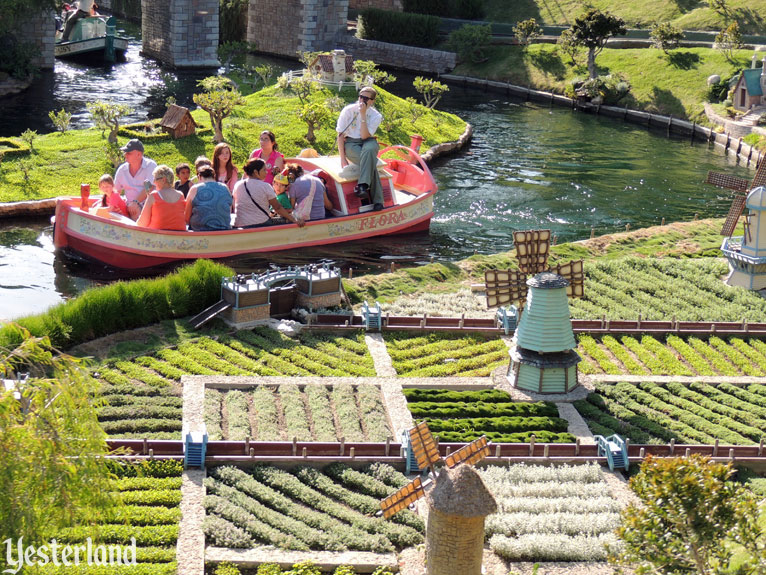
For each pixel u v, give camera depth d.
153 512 18.44
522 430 22.94
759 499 20.25
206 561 17.45
